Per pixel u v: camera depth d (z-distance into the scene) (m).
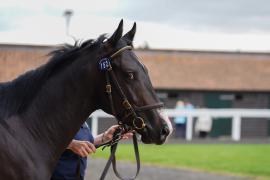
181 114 21.30
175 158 14.50
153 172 11.91
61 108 4.05
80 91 4.06
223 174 11.87
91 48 4.09
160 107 4.05
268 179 11.32
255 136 26.86
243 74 27.58
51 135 4.03
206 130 22.53
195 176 11.48
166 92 26.20
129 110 3.98
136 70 3.99
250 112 22.03
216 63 27.83
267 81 27.45
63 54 4.11
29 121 3.98
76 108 4.07
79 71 4.05
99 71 4.02
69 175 4.58
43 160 3.97
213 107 26.81
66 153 4.58
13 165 3.79
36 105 4.03
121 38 4.07
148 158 14.39
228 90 26.66
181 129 21.41
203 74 27.02
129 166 12.80
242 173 12.06
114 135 4.48
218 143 19.73
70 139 4.11
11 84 4.04
